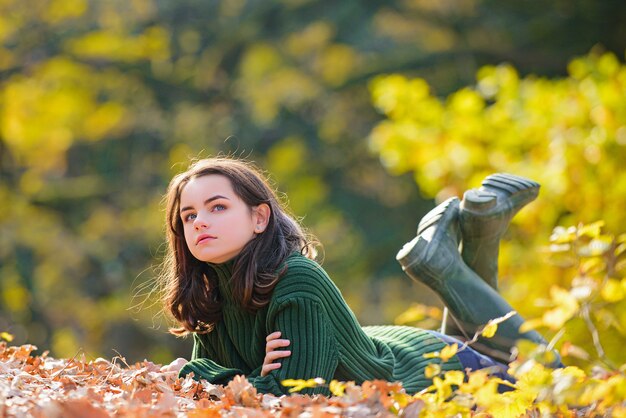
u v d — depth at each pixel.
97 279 19.31
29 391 4.11
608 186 9.55
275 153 21.02
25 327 18.56
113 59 20.66
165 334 19.06
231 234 4.68
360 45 21.84
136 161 20.81
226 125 21.11
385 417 3.66
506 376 5.11
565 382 3.78
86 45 19.72
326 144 21.02
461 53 19.77
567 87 10.59
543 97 10.33
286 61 21.86
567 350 4.09
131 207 20.20
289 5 21.67
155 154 20.89
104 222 19.86
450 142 10.51
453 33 20.11
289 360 4.54
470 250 5.59
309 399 3.93
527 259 9.54
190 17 21.86
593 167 9.59
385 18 21.86
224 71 21.84
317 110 21.39
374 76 20.30
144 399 4.03
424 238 5.38
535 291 9.29
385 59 20.44
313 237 5.18
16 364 4.76
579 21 19.02
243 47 21.73
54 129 19.25
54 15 19.14
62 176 20.62
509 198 5.54
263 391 4.51
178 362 5.00
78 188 20.05
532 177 9.66
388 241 20.06
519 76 19.55
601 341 8.55
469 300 5.38
